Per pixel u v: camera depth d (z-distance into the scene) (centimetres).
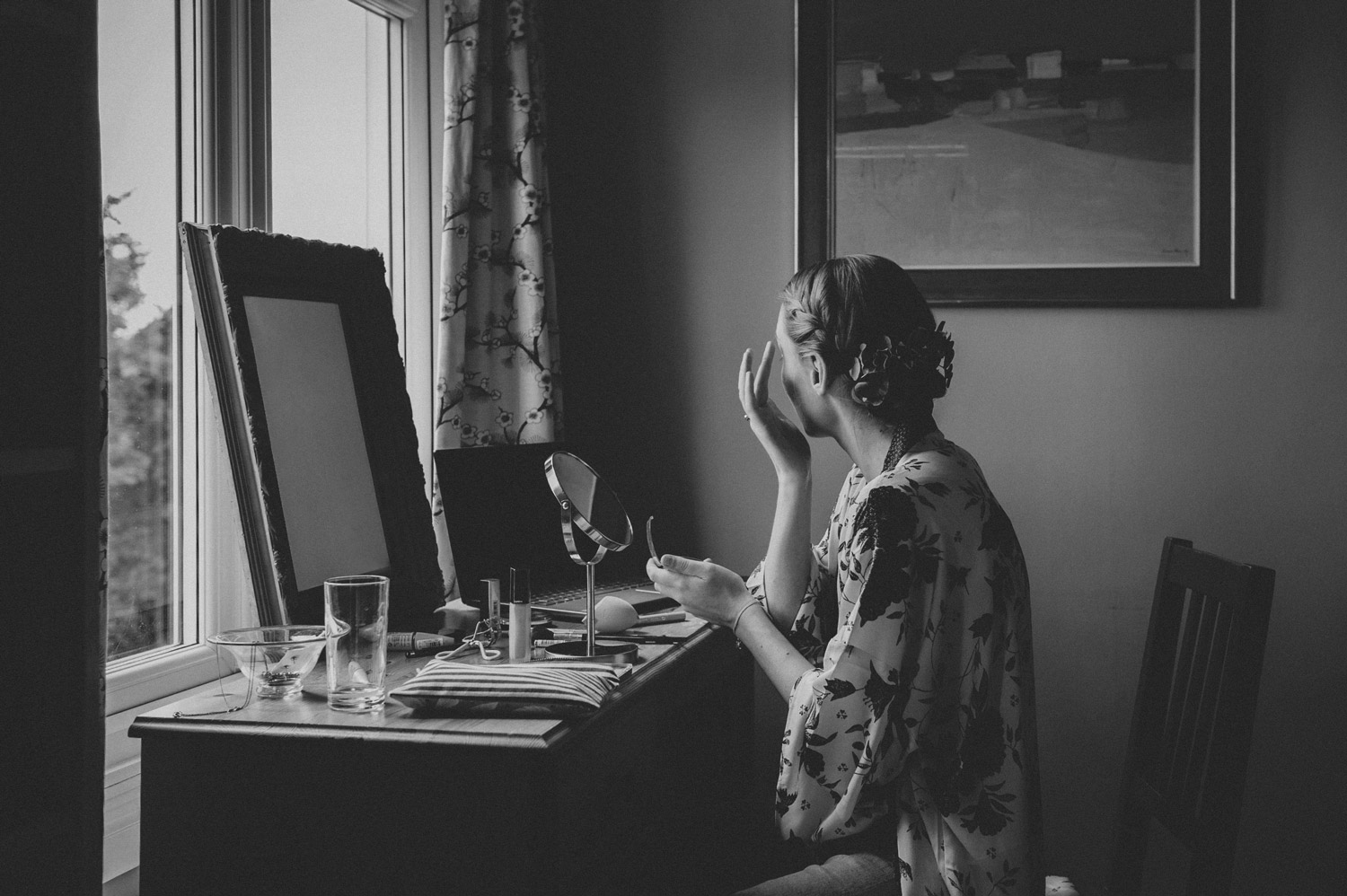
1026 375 239
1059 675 240
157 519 162
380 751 116
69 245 94
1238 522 235
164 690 155
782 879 123
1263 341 233
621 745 133
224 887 121
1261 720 235
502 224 225
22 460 88
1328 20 230
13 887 92
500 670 127
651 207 250
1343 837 233
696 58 248
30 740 94
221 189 167
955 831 122
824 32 241
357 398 171
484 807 115
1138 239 234
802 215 243
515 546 185
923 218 239
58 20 93
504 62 224
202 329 145
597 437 253
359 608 125
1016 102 237
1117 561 238
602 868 132
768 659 142
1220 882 135
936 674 122
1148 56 233
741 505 247
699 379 249
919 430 137
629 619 165
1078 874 240
